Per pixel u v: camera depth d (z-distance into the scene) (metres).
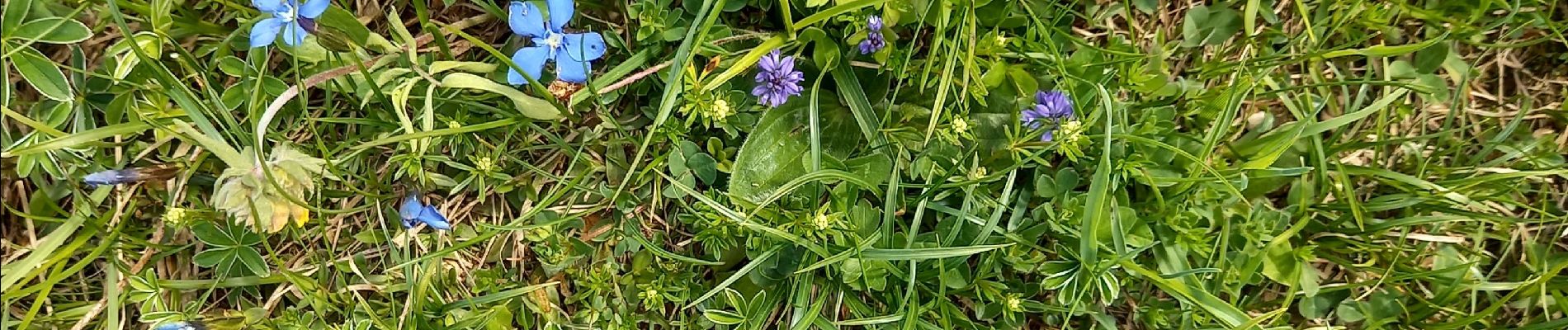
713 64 0.16
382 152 0.17
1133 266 0.16
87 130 0.16
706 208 0.17
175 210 0.16
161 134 0.16
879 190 0.17
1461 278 0.18
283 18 0.14
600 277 0.18
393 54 0.15
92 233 0.16
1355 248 0.19
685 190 0.16
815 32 0.16
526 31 0.14
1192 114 0.18
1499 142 0.18
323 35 0.14
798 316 0.17
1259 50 0.18
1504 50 0.19
